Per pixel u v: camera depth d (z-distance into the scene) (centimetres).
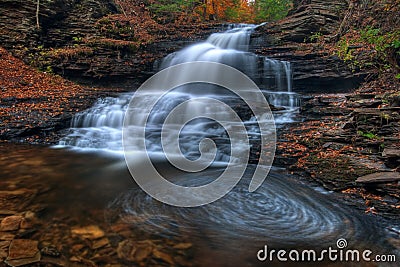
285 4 2369
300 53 1256
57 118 806
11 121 761
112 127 861
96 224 324
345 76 1078
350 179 444
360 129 580
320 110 799
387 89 866
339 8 1474
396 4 814
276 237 312
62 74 1225
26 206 362
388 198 391
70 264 255
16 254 264
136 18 1780
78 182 455
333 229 331
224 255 276
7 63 1092
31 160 570
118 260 263
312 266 264
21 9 1247
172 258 269
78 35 1371
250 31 1634
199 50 1413
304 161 537
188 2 1988
